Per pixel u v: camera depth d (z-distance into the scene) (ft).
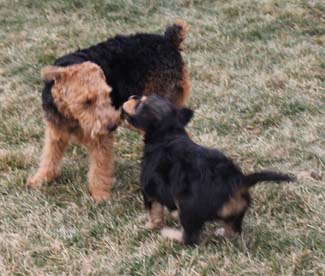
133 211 18.92
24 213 19.17
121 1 38.24
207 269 15.58
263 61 29.76
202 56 30.83
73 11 37.78
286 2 36.01
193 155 15.89
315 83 26.73
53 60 31.55
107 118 17.92
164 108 17.33
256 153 21.65
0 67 31.30
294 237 16.67
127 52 20.98
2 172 21.71
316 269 15.34
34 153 22.70
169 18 35.91
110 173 19.86
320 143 22.07
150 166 16.83
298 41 31.65
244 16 34.94
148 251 16.56
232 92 26.81
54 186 20.53
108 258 16.44
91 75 17.99
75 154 22.61
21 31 35.60
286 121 23.97
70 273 15.94
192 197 15.55
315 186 19.29
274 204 18.51
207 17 35.60
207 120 24.44
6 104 26.89
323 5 34.81
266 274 15.25
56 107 18.81
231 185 15.23
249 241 16.57
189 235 16.22
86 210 19.08
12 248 17.22
